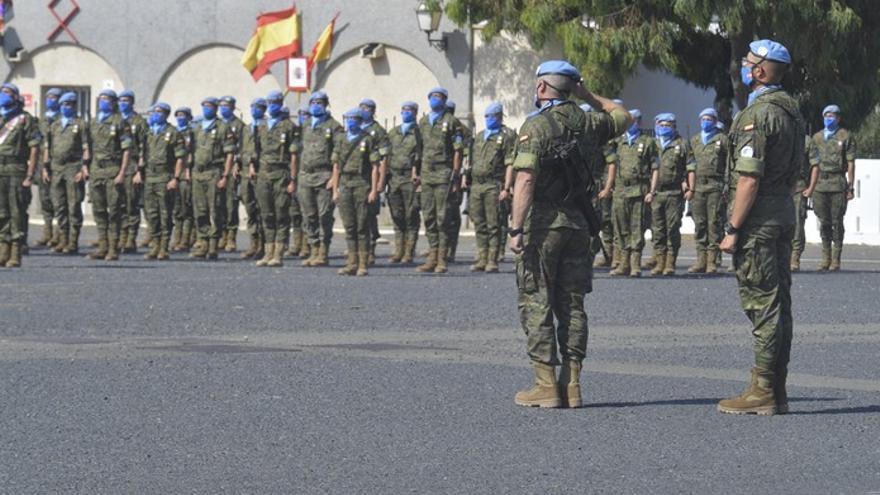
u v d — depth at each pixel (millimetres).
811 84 82438
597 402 24391
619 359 29609
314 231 53781
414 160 56750
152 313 36781
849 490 18281
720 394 25297
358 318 36281
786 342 23484
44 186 60844
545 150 23578
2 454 19703
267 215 54219
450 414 23000
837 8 76500
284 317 36344
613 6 79188
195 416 22484
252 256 59000
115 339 31781
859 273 54906
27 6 92125
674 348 31391
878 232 75062
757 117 23250
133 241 61094
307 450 20172
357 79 88938
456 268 55281
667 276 52500
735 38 80188
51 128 58438
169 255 58281
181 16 90688
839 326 36188
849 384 26688
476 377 26734
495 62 87188
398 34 88062
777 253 23531
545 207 23688
